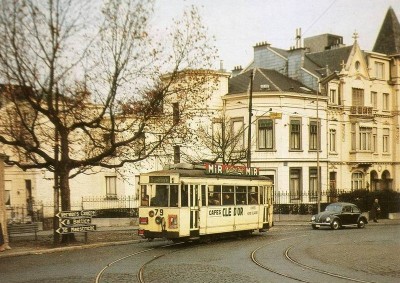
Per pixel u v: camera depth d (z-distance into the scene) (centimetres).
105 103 2373
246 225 2728
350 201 4531
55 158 2389
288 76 5194
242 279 1453
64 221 2319
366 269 1650
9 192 4150
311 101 4759
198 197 2384
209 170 2489
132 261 1822
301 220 4228
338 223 3428
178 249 2203
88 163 2434
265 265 1725
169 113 2741
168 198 2278
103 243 2375
